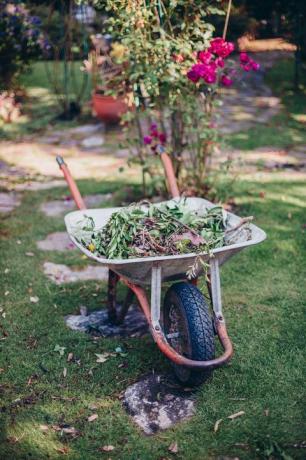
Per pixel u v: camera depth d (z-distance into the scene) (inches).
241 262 181.5
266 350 135.6
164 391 123.6
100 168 285.7
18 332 148.9
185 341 118.1
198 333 113.2
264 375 126.1
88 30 405.4
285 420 112.0
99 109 354.6
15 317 156.2
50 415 117.8
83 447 109.0
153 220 131.3
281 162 276.1
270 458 102.6
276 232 199.8
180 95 206.2
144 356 137.0
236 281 170.4
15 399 122.9
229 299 160.4
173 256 113.9
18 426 114.9
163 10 197.0
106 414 117.8
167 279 125.9
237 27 441.4
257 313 152.5
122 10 187.5
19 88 434.6
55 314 158.2
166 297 126.3
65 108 386.9
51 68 534.0
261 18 458.3
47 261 189.8
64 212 232.2
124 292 171.0
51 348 141.5
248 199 230.1
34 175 280.4
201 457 104.4
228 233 132.7
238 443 107.0
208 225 135.2
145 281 124.1
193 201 147.9
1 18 378.6
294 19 425.4
